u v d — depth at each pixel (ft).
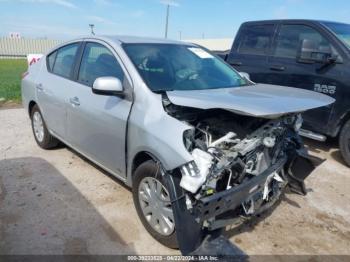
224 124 8.93
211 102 8.04
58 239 9.37
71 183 12.68
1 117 22.74
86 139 11.87
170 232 8.84
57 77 13.85
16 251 8.82
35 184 12.55
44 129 15.46
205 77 11.35
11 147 16.56
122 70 10.30
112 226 10.05
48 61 15.28
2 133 18.94
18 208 10.85
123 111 9.75
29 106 16.37
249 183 8.30
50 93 13.91
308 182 13.78
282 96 9.16
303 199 12.26
